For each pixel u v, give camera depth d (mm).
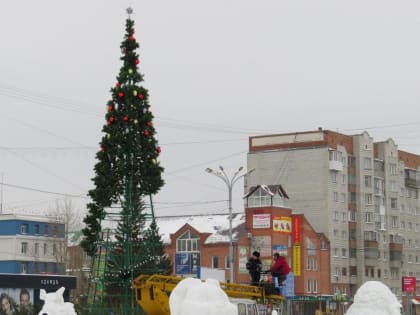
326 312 65750
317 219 103562
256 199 93750
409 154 123750
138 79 36906
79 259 91875
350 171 109188
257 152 107875
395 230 116625
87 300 36594
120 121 36438
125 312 34406
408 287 87250
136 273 35125
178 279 28797
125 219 35562
